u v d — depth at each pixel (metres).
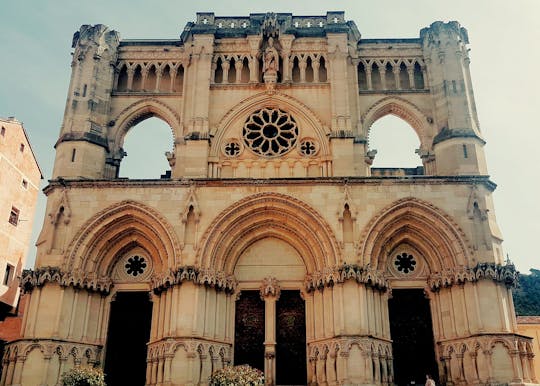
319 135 40.00
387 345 33.56
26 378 31.28
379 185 36.34
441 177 36.28
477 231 35.00
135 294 36.66
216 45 43.00
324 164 38.88
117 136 40.84
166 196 36.28
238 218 36.03
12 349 32.56
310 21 44.16
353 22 43.62
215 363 32.81
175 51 43.44
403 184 36.38
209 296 34.12
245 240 36.97
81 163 37.78
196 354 31.86
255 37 42.78
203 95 40.56
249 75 42.41
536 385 31.30
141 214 36.00
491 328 32.25
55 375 31.78
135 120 42.09
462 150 38.06
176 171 39.03
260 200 36.19
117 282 36.56
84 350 33.59
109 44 42.53
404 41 43.56
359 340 31.81
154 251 36.81
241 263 36.94
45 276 33.47
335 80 40.91
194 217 35.47
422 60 43.19
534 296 75.38
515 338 32.09
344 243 34.62
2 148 49.44
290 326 35.56
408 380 34.19
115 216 36.00
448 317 34.59
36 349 31.98
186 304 33.06
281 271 36.62
